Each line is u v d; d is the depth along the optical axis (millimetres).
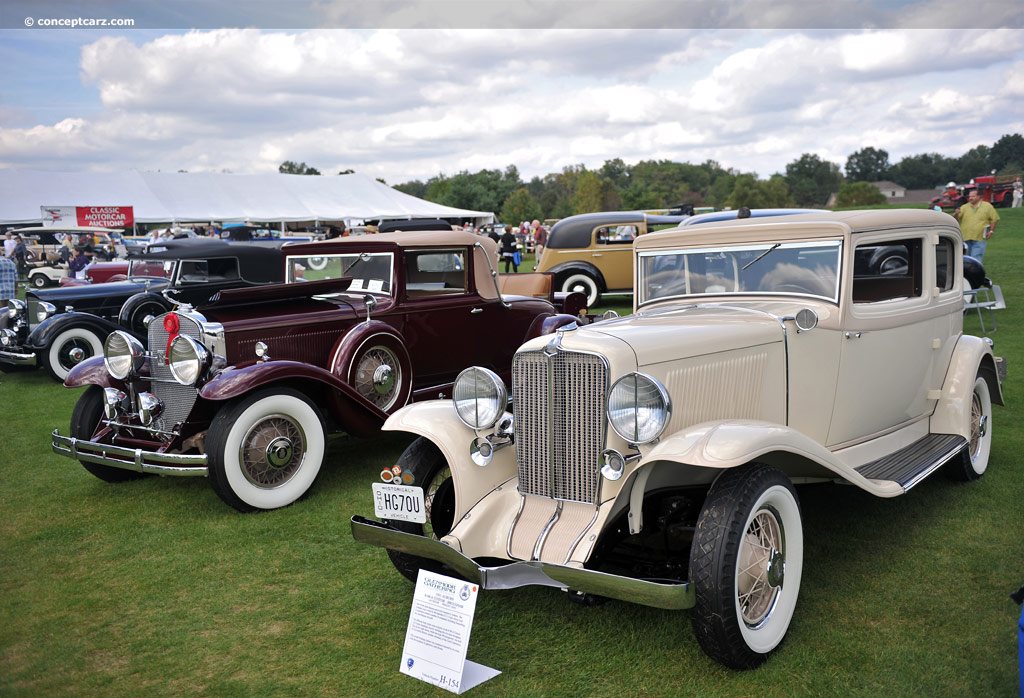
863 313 3812
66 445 5074
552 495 3139
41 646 3227
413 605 2971
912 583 3420
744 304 3893
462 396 3318
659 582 2582
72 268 16938
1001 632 2979
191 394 4906
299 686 2859
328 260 6262
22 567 4051
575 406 3039
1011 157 125562
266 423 4742
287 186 32875
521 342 6652
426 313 5961
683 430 2900
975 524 4047
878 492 3293
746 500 2705
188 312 5074
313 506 4859
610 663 2916
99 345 9875
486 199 78375
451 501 3584
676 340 3176
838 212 4031
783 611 2938
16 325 10094
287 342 5332
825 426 3781
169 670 3004
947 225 4484
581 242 13930
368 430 5371
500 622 3273
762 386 3486
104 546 4324
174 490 5344
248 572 3914
